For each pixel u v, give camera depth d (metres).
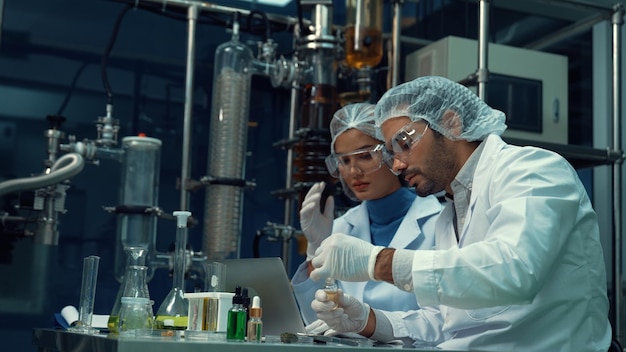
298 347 1.44
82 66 3.11
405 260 1.68
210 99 3.27
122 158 2.96
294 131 3.23
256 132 3.31
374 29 3.04
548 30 3.65
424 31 3.52
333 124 2.58
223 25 3.28
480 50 2.78
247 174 3.27
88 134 3.09
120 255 2.94
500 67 3.16
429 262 1.65
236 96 3.01
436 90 1.93
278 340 1.68
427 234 2.54
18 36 3.04
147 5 3.10
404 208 2.64
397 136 1.91
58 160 2.68
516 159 1.80
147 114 3.18
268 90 3.35
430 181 1.95
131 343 1.37
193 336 1.64
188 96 3.08
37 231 2.85
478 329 1.87
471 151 1.96
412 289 1.67
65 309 2.38
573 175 1.78
